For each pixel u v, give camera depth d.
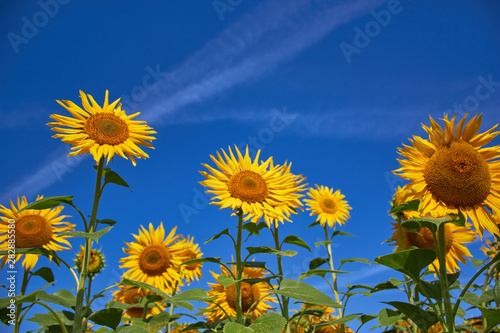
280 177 1.18
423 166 0.90
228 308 1.39
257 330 0.88
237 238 1.07
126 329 0.93
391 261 0.84
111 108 1.15
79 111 1.08
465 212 0.86
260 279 1.06
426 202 0.87
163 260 1.45
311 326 1.28
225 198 1.08
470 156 0.87
